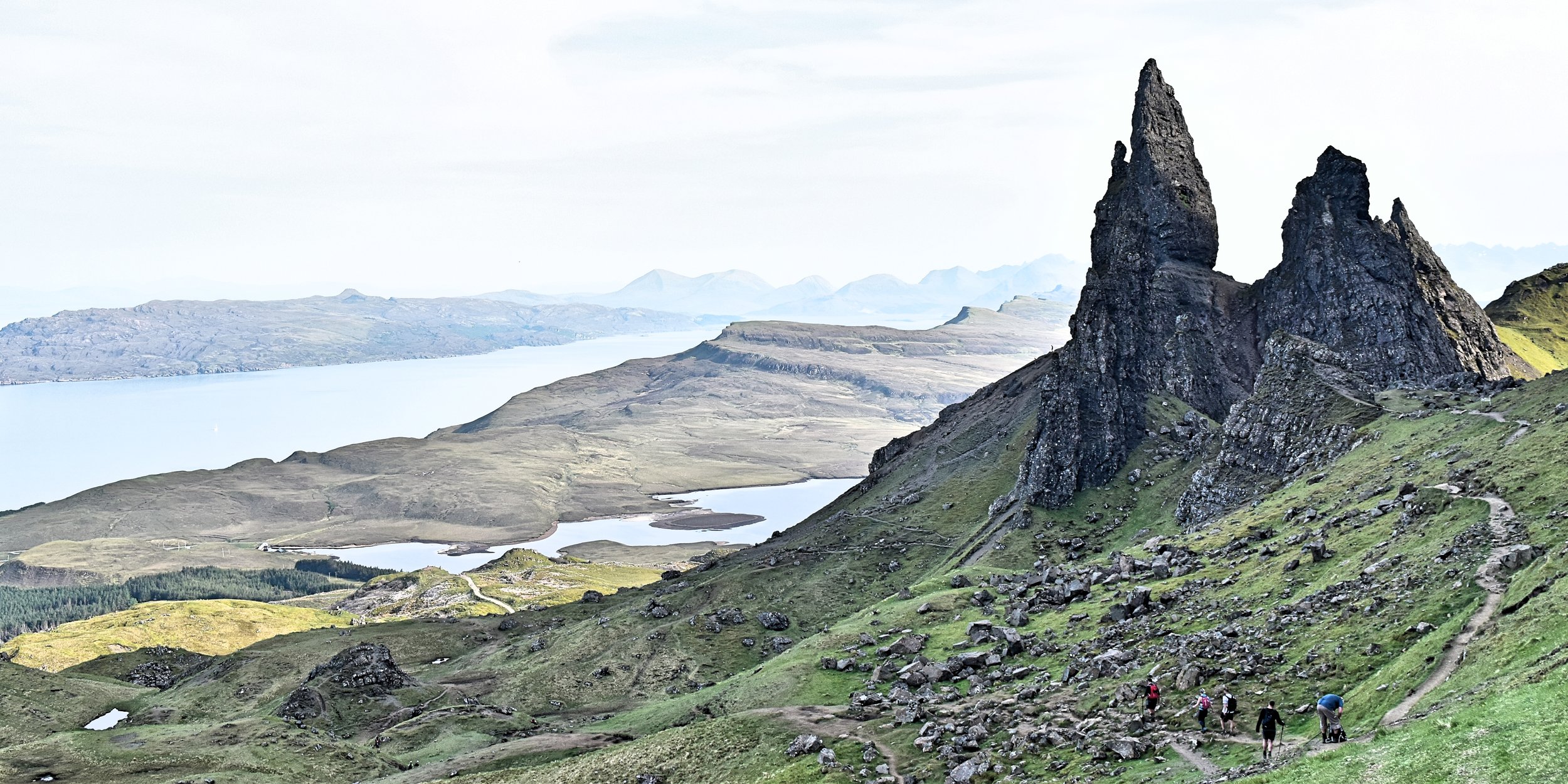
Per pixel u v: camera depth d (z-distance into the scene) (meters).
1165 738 95.19
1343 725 82.56
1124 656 126.38
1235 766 82.50
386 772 184.62
